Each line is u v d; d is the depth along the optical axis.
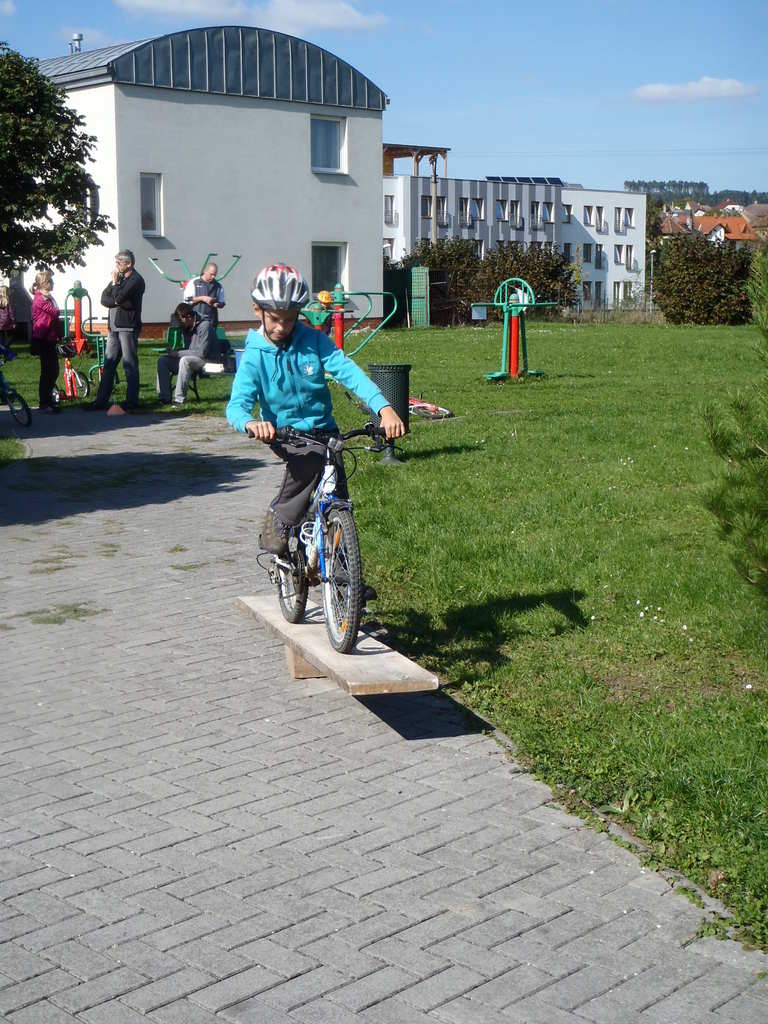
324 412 5.81
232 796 4.86
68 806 4.78
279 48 36.94
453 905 4.02
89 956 3.72
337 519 5.57
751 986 3.57
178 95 34.56
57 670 6.44
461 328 39.94
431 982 3.58
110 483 11.96
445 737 5.48
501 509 10.08
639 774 4.91
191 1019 3.41
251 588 8.07
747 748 5.12
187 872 4.24
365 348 29.48
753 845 4.32
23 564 8.72
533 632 6.91
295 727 5.61
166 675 6.36
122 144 33.41
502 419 15.97
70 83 33.88
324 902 4.03
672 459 12.42
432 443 13.77
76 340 25.69
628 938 3.82
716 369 23.31
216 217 36.00
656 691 5.97
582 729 5.44
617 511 9.93
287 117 37.50
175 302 35.28
